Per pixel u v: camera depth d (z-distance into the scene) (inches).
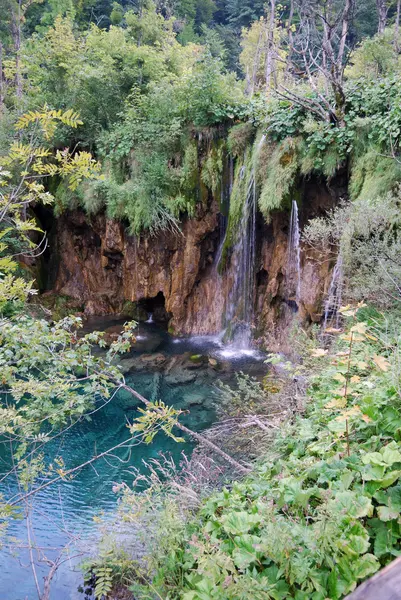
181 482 164.4
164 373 325.4
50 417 145.0
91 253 473.1
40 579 154.3
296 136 322.7
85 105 420.5
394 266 187.9
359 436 115.0
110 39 454.0
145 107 396.2
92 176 118.7
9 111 462.0
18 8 574.9
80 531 178.4
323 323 307.7
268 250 370.9
